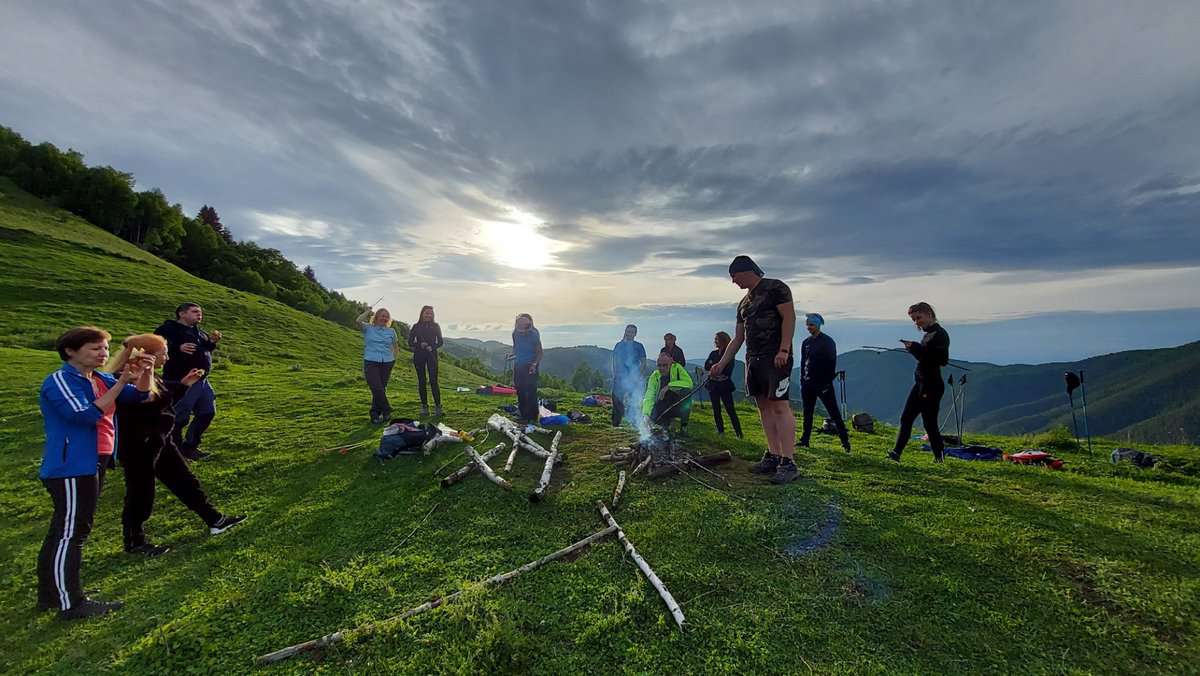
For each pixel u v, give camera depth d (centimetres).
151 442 480
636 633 339
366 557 459
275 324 3444
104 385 422
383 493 608
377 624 352
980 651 311
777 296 577
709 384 981
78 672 331
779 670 302
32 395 1142
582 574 407
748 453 745
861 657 309
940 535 439
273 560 464
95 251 3994
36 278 2992
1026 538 431
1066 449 1060
